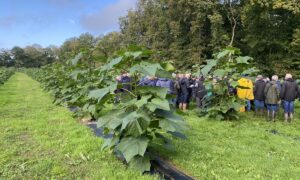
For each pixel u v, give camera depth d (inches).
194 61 1187.9
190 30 1240.2
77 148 233.9
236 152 236.2
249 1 916.6
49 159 211.2
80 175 186.9
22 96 634.2
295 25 941.2
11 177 182.5
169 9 1277.1
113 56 225.8
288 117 407.2
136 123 180.4
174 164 207.0
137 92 205.3
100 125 193.5
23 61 3597.4
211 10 1128.2
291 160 228.2
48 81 709.3
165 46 1412.4
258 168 203.8
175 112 212.2
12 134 282.7
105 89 203.2
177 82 457.7
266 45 979.3
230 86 379.6
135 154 178.9
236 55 374.9
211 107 378.6
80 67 369.1
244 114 436.8
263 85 417.1
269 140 284.0
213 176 187.0
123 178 179.6
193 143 255.6
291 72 911.0
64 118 360.5
